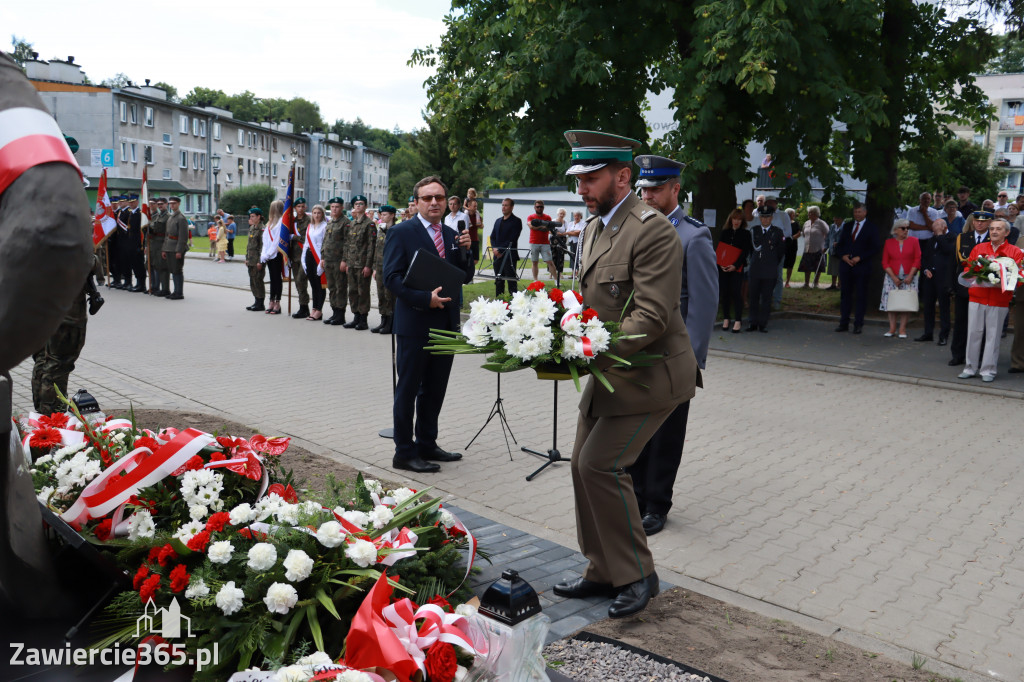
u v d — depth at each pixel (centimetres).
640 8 1282
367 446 667
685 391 376
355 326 1352
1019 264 946
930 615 395
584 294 390
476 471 607
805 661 338
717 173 1435
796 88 1141
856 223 1303
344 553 289
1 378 227
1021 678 337
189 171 6875
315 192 9238
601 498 371
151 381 901
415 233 598
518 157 1402
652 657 327
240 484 346
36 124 183
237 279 2266
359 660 250
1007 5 1365
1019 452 687
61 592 272
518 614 275
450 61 1482
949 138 1470
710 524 512
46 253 175
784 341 1238
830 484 594
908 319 1430
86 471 337
